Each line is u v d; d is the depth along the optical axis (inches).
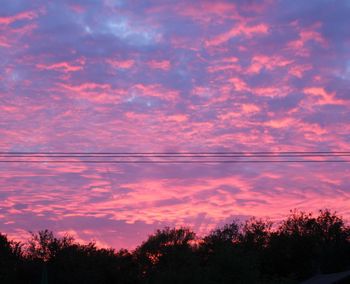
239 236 2628.0
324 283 1520.7
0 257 2261.3
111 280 2281.0
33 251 2269.9
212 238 2578.7
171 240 2536.9
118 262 2347.4
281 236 2514.8
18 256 2308.1
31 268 2201.0
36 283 2190.0
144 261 2481.5
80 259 2240.4
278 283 2000.5
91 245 2335.1
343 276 1491.1
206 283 1888.5
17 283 2185.0
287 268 2443.4
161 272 2089.1
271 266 2455.7
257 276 1903.3
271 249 2480.3
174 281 1945.1
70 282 2178.9
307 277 2413.9
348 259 2468.0
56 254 2241.6
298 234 2511.1
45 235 2284.7
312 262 2429.9
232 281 1862.7
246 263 1891.0
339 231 2605.8
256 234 2610.7
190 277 1927.9
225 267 1882.4
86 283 2188.7
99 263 2273.6
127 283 2336.4
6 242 2394.2
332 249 2474.2
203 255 2493.8
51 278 2191.2
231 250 1925.4
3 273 2208.4
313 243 2487.7
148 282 2282.2
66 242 2289.6
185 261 2171.5
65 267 2209.6
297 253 2452.0
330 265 2438.5
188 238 2571.4
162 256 2463.1
